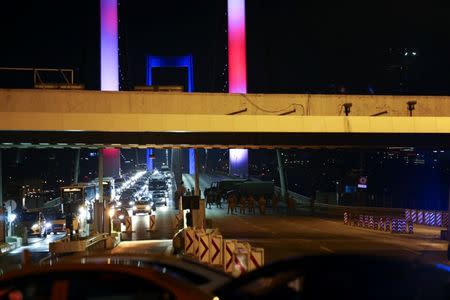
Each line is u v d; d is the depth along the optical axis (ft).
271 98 110.01
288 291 19.77
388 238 112.78
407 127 109.29
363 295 18.49
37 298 20.43
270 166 482.28
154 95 106.63
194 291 20.11
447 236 108.68
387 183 293.84
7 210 120.67
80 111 104.68
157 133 112.78
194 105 107.76
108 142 113.80
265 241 106.32
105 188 202.28
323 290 18.97
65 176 404.77
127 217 134.72
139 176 440.45
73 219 99.25
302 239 110.22
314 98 111.14
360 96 111.96
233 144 117.19
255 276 20.70
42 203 198.08
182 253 80.94
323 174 341.82
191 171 450.71
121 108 105.70
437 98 113.19
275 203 212.84
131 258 25.43
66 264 21.08
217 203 227.40
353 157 320.09
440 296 18.24
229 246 57.88
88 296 20.21
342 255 20.15
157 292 19.94
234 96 108.99
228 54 288.10
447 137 118.21
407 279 18.56
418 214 154.61
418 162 286.05
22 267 21.76
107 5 301.84
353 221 145.89
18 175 301.43
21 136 110.42
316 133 111.24
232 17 287.28
